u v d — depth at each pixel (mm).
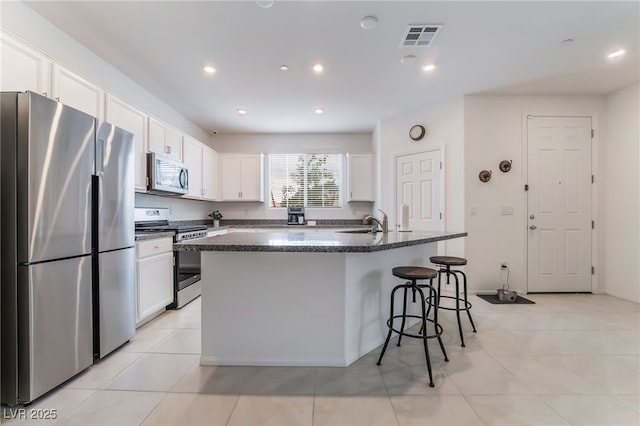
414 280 1927
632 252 3414
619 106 3539
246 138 5500
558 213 3723
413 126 4199
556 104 3703
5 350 1532
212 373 1883
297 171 5539
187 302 3367
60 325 1702
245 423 1423
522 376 1829
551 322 2748
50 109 1642
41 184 1591
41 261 1594
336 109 4137
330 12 2127
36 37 2111
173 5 2041
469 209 3684
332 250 1625
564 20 2232
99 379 1805
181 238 3191
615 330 2555
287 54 2691
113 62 2805
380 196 4621
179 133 3750
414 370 1908
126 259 2279
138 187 2947
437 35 2418
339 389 1701
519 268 3709
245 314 1999
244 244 1688
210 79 3184
